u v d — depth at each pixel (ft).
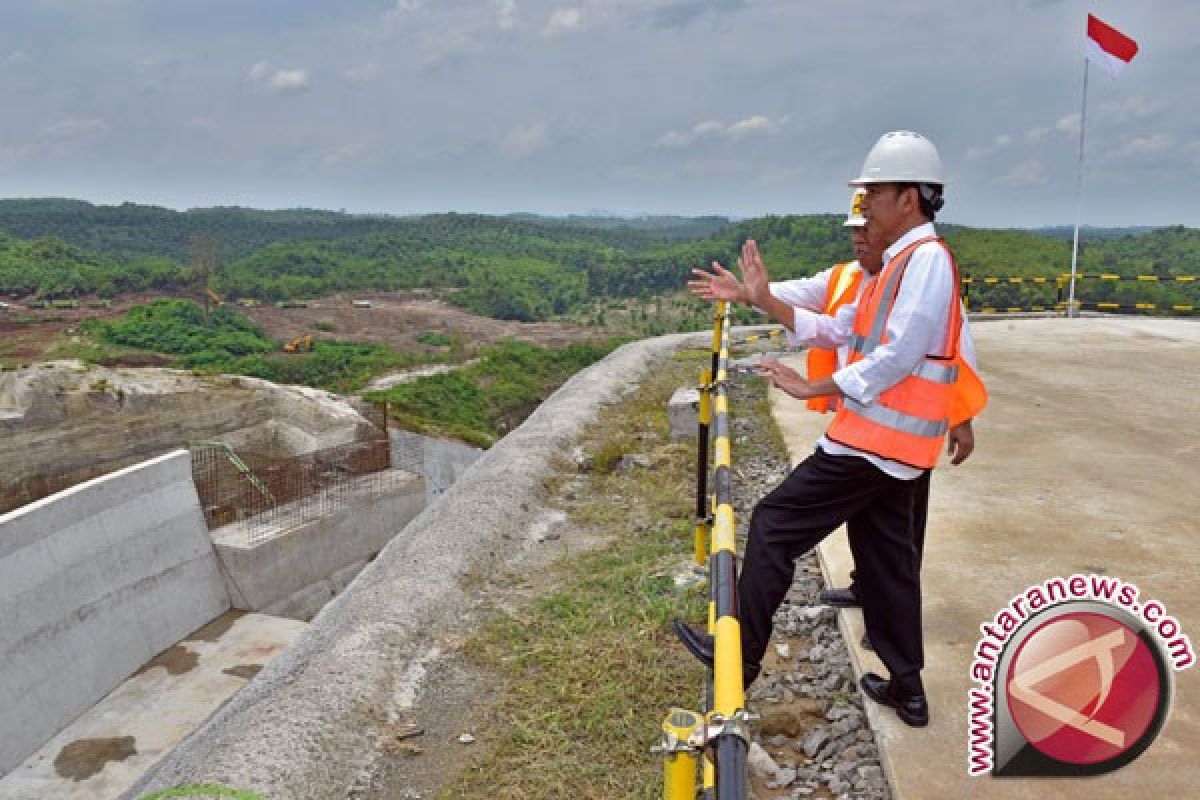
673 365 46.50
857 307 9.66
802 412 30.53
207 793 11.21
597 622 16.24
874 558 10.05
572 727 12.88
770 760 11.01
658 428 32.07
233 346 322.34
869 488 9.28
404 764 12.46
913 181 8.97
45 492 81.87
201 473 55.67
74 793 36.73
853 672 12.73
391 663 15.03
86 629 42.98
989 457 23.38
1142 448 24.18
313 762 12.16
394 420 95.81
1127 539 17.02
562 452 28.58
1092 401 30.58
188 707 42.83
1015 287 75.15
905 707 10.66
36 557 40.73
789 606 15.44
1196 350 41.63
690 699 13.29
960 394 9.82
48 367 91.61
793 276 469.57
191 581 50.31
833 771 10.71
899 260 8.98
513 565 20.07
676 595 17.04
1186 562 15.80
